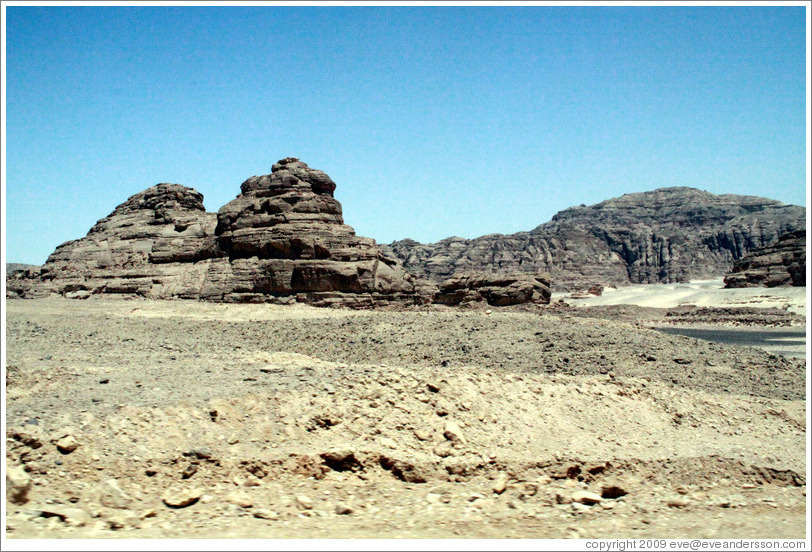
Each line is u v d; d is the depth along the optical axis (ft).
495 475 53.42
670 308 349.20
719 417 73.26
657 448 61.00
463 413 60.18
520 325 130.21
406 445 54.60
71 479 44.04
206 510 43.24
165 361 75.31
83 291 217.97
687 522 46.32
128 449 47.39
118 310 175.52
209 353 88.28
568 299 517.14
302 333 131.64
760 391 88.17
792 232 438.40
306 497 46.19
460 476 52.65
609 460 56.85
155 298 208.13
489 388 65.92
